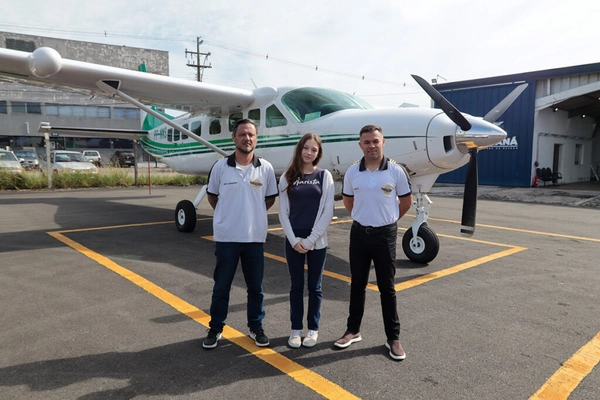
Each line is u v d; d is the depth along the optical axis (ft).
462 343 8.86
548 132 53.78
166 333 9.25
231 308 10.86
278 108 19.31
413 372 7.66
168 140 29.76
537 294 12.14
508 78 51.93
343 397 6.86
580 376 7.53
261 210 8.73
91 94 20.51
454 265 15.40
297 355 8.32
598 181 63.72
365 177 8.52
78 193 43.42
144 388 7.06
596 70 45.03
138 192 45.29
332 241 19.77
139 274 13.69
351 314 8.83
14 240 18.99
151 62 138.41
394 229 8.45
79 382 7.21
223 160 8.90
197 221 25.39
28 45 119.24
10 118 112.57
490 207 34.65
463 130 13.79
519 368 7.80
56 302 11.06
